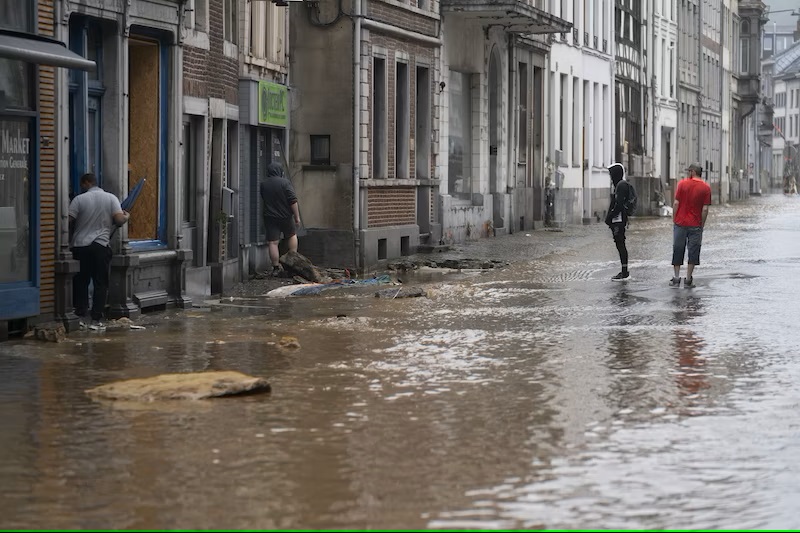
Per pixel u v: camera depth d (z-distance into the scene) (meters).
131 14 24.47
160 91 26.14
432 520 10.37
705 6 115.38
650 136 91.94
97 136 24.27
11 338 21.16
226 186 31.34
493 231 54.03
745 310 25.75
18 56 19.69
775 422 14.23
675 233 31.33
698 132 111.62
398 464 12.19
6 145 20.86
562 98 67.50
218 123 30.27
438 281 33.31
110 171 24.30
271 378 17.09
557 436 13.46
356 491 11.22
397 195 42.44
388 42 41.31
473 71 51.25
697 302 27.39
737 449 12.88
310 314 25.17
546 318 24.41
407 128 43.81
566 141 67.56
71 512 10.59
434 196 46.53
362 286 31.92
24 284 21.25
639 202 81.56
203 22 28.72
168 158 26.34
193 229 28.56
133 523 10.27
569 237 54.19
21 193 21.23
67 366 18.16
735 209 96.19
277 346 20.30
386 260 40.81
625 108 83.56
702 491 11.27
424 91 45.97
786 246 47.19
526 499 10.98
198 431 13.62
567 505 10.80
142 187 25.62
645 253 44.09
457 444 13.05
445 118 48.34
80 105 23.48
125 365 18.25
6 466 12.07
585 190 71.69
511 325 23.27
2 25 20.78
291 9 38.91
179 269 26.38
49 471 11.89
